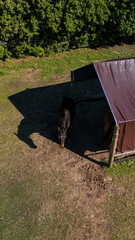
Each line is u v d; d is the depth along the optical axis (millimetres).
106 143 9125
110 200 6828
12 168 7957
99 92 13273
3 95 12508
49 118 10688
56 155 8547
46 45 16891
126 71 7746
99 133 9758
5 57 16219
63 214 6441
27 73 14883
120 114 6988
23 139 9336
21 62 16109
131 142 7680
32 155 8531
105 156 8492
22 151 8711
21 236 5891
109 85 7348
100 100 12305
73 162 8227
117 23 18156
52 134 9648
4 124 10219
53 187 7250
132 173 7773
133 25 17984
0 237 5852
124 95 7359
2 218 6324
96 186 7277
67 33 17094
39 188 7223
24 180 7500
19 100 12094
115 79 7508
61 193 7051
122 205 6680
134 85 7648
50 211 6527
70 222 6230
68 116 8562
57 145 9047
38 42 16375
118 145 7586
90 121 10531
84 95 12844
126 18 17859
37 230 6031
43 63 16109
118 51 18719
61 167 8000
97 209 6570
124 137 7391
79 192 7082
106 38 19516
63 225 6156
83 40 17984
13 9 13867
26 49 16422
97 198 6883
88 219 6301
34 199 6875
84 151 8766
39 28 15680
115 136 7051
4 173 7766
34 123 10320
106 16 16938
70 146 9023
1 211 6512
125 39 20203
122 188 7215
